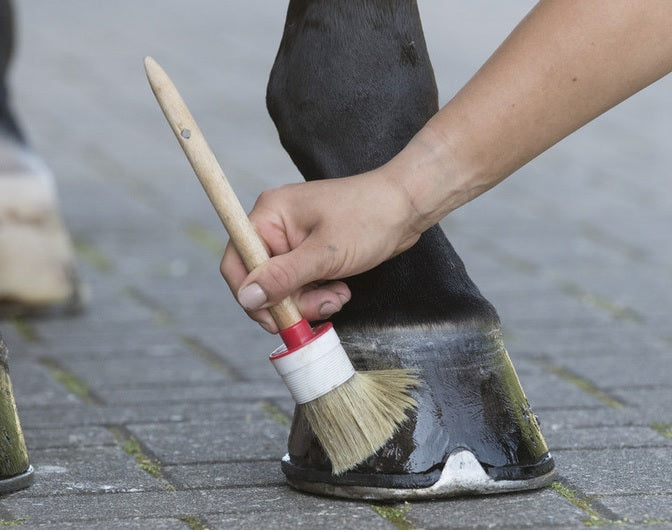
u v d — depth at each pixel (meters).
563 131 2.45
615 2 2.37
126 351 4.31
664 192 7.09
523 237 6.10
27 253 4.74
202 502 2.72
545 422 3.43
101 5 13.45
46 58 10.66
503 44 2.48
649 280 5.36
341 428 2.59
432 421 2.66
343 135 2.67
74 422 3.46
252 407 3.63
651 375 3.96
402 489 2.63
